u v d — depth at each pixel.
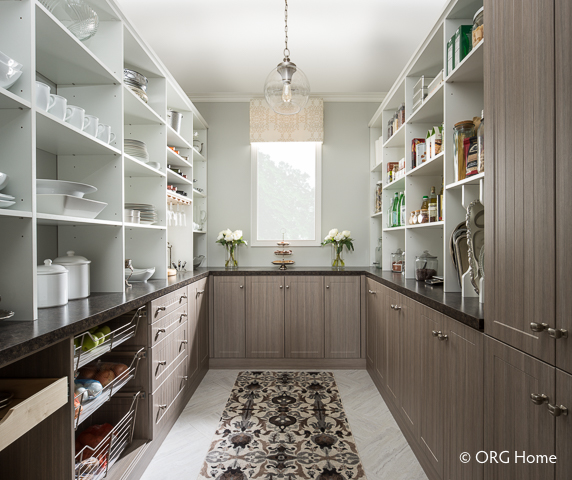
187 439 2.14
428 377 1.76
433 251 2.73
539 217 0.98
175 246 3.50
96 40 2.01
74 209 1.58
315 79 3.64
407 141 2.75
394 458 1.94
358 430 2.23
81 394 1.36
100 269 2.00
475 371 1.31
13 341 0.97
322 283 3.38
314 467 1.86
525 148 1.05
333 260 3.98
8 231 1.26
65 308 1.47
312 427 2.27
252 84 3.73
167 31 2.95
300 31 2.96
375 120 3.80
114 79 1.96
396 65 3.42
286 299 3.39
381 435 2.17
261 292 3.39
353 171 4.00
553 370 0.92
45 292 1.48
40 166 1.91
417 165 2.61
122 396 1.88
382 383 2.69
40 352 1.18
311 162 4.03
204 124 3.87
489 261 1.24
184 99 3.17
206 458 1.94
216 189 4.01
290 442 2.10
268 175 4.04
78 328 1.22
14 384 1.13
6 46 1.27
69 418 1.19
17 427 0.92
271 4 2.65
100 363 1.77
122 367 1.77
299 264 4.02
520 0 1.08
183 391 2.53
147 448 1.86
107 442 1.68
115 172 2.02
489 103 1.27
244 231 4.01
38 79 1.89
